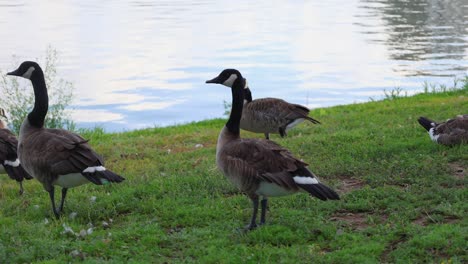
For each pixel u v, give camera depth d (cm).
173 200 1023
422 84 2686
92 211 995
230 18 4931
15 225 930
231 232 884
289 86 2767
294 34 4200
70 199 1061
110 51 3500
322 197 806
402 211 923
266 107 1430
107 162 1328
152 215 971
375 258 770
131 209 1012
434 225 854
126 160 1330
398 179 1069
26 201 1072
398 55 3422
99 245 839
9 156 1055
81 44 3684
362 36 4072
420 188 1019
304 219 916
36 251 829
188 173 1185
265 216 930
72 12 5181
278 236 845
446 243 784
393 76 2914
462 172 1103
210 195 1051
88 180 921
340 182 1090
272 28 4450
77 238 880
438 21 4678
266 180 827
